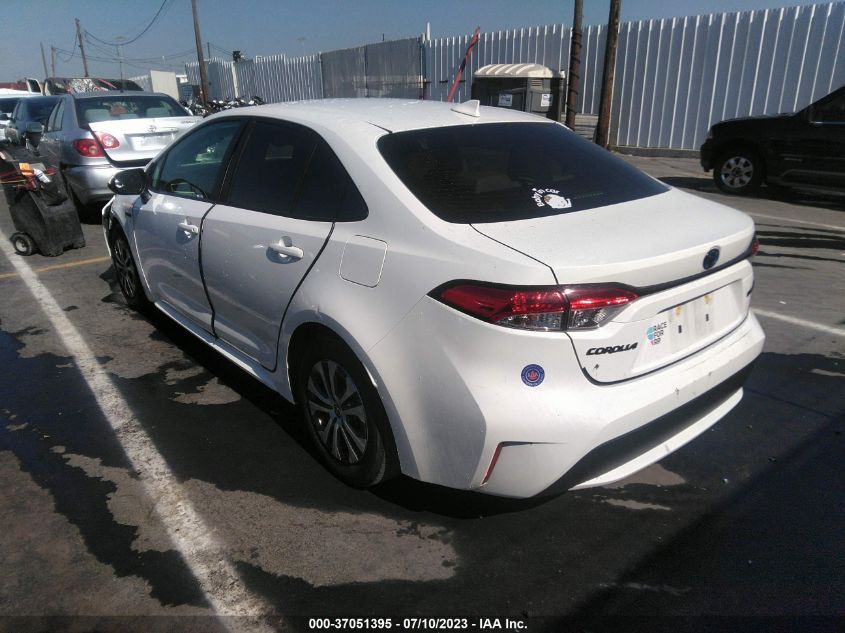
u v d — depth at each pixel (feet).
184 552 8.37
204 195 12.01
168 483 9.80
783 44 36.52
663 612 7.41
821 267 19.92
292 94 74.49
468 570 8.04
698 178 35.86
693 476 9.89
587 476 7.52
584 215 8.30
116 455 10.55
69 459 10.44
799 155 28.55
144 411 11.93
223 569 8.07
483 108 11.18
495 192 8.51
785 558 8.20
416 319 7.67
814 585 7.77
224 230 10.95
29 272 20.74
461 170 8.82
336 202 9.09
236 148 11.44
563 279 6.92
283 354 10.00
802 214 27.12
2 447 10.80
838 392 12.31
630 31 42.68
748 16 37.47
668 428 7.97
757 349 9.27
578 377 7.21
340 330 8.43
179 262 12.59
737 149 30.96
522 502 9.30
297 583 7.85
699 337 8.39
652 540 8.54
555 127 11.16
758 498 9.36
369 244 8.32
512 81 41.81
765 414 11.59
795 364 13.47
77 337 15.42
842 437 10.84
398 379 7.90
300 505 9.26
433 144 9.23
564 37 45.91
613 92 44.50
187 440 10.97
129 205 14.84
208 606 7.53
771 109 37.83
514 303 6.95
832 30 34.68
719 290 8.63
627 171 10.21
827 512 9.05
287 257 9.52
